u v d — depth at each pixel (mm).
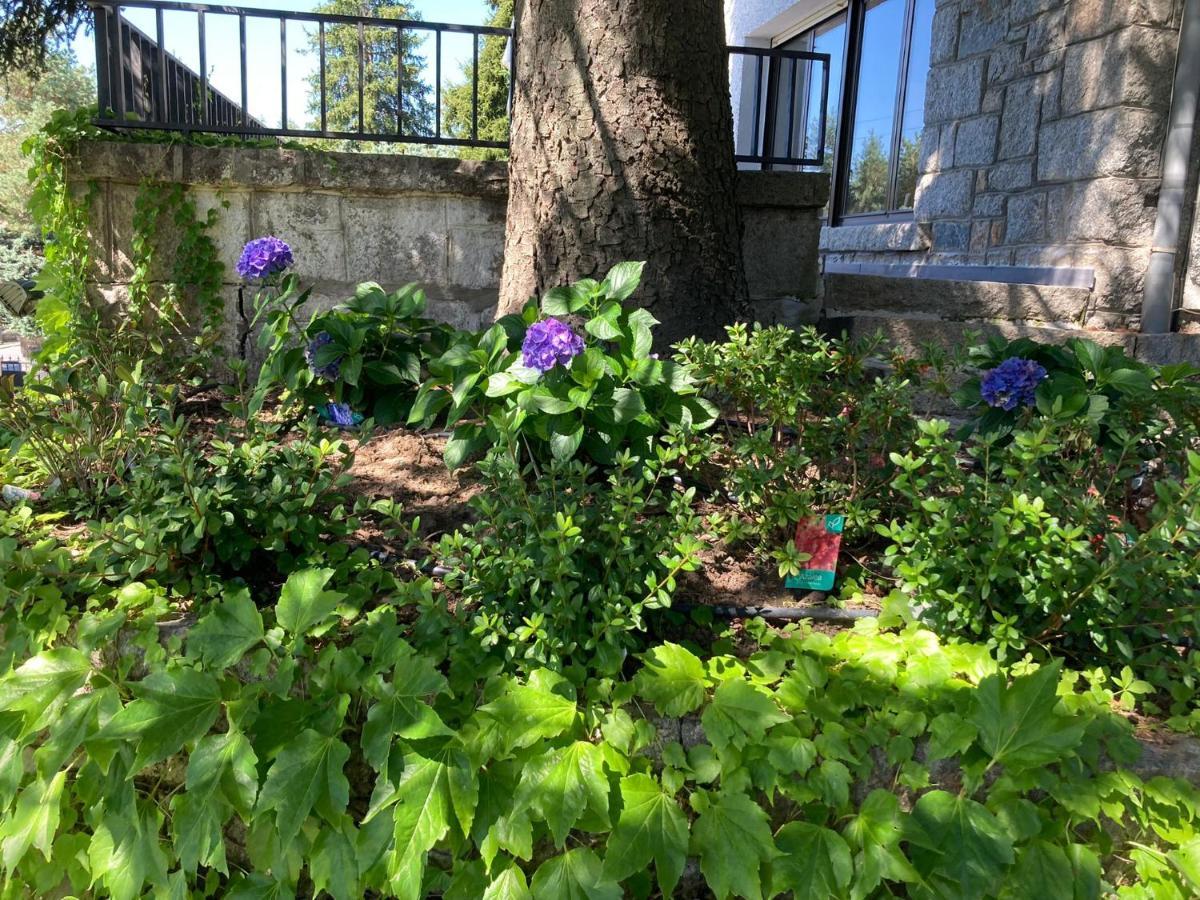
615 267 3006
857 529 2566
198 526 2301
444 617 2170
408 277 4539
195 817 2045
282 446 3168
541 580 2188
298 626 2041
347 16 4426
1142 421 2658
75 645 2238
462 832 1969
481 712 1949
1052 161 5293
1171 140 4820
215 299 4375
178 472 2457
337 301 4492
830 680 2117
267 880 2059
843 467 2818
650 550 2258
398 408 3600
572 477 2480
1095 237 4969
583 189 3492
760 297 4648
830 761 1949
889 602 2371
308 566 2455
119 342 4043
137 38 4816
